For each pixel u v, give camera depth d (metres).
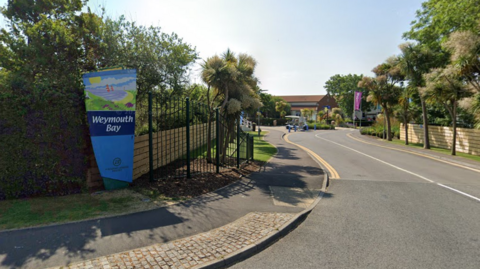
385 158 15.43
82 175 6.25
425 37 20.53
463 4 15.11
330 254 4.11
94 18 8.07
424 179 9.79
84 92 6.02
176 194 6.46
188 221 5.01
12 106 5.43
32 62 7.05
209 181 7.82
